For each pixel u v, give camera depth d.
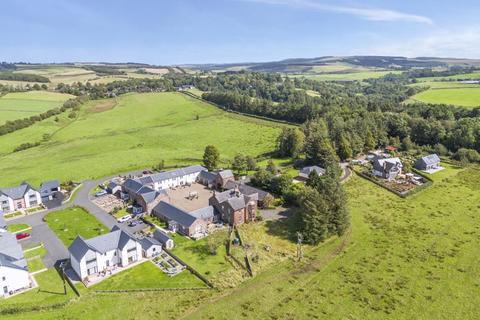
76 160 159.00
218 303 64.19
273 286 68.88
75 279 72.00
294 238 86.88
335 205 87.25
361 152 154.88
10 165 155.00
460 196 108.94
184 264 76.69
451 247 80.88
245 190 108.19
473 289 66.38
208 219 95.62
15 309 61.97
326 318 59.97
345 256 78.94
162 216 99.00
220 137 194.12
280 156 158.88
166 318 60.50
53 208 108.75
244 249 81.81
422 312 60.78
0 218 94.38
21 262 72.19
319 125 168.75
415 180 122.06
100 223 97.94
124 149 177.25
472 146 149.75
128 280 71.31
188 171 131.88
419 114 197.12
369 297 65.00
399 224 92.56
